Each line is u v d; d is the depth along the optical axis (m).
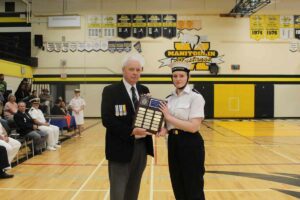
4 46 16.34
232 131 13.66
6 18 18.86
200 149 3.15
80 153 8.84
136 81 3.08
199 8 18.84
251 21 18.91
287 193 5.27
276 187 5.61
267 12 18.94
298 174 6.53
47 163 7.59
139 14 18.88
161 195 5.16
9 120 8.80
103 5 18.86
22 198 5.02
